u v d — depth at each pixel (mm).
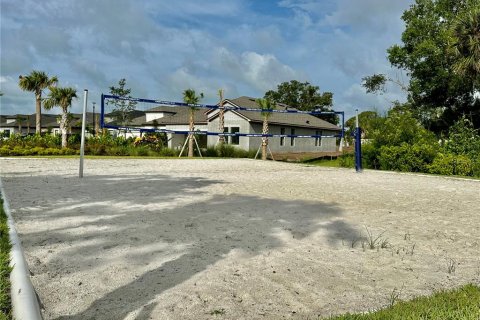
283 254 3523
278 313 2328
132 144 25219
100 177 9805
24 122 57500
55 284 2654
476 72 20547
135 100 10867
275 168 15398
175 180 9484
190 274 2932
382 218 5359
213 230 4316
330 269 3162
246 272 3020
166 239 3879
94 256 3279
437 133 29047
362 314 2174
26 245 3521
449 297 2441
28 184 7922
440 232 4609
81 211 5180
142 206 5676
